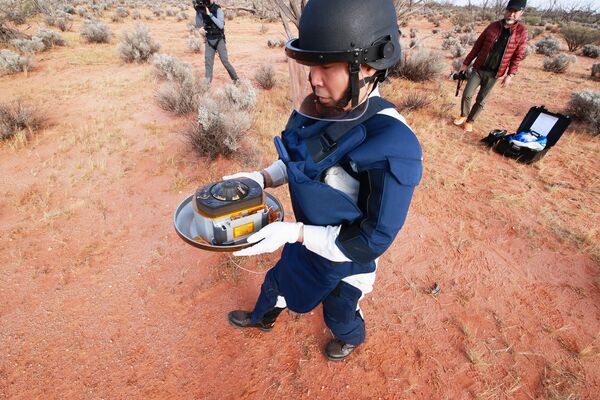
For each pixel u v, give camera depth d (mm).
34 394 2076
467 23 30047
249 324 2406
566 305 2785
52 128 5516
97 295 2730
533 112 5273
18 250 3098
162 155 4785
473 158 5062
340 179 1066
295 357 2318
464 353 2387
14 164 4453
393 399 2102
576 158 5277
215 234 1310
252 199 1336
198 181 4270
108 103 6766
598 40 18281
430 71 9422
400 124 967
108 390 2109
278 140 1201
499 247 3402
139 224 3508
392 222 977
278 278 1702
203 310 2633
